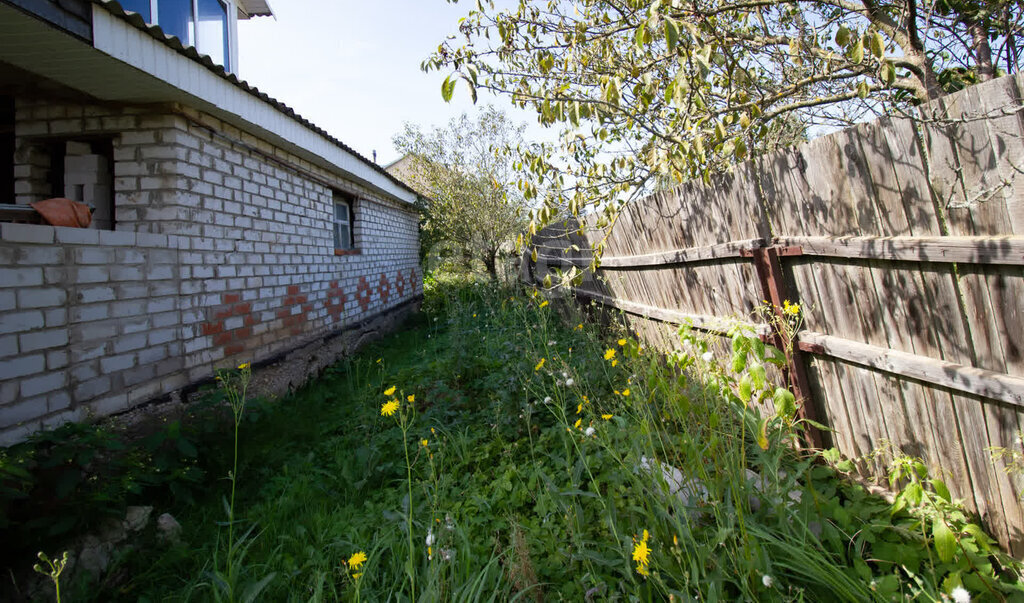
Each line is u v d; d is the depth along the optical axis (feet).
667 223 12.22
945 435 6.30
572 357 13.53
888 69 8.11
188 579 7.35
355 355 21.85
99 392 10.13
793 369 8.22
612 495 7.16
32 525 7.02
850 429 7.71
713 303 10.57
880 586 5.18
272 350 16.88
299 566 7.35
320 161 19.89
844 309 7.43
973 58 10.10
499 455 10.07
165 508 9.06
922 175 5.97
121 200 12.76
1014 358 5.35
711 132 9.03
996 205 5.27
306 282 19.67
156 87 11.60
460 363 15.15
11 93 12.19
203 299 13.44
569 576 6.40
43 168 13.58
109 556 7.45
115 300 10.60
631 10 10.76
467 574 6.22
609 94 8.73
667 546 6.12
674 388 7.07
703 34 10.28
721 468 6.78
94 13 9.52
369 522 8.19
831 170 7.18
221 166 14.48
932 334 6.22
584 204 11.82
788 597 5.27
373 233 28.32
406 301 34.73
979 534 5.45
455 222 41.68
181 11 20.89
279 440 11.84
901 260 6.37
